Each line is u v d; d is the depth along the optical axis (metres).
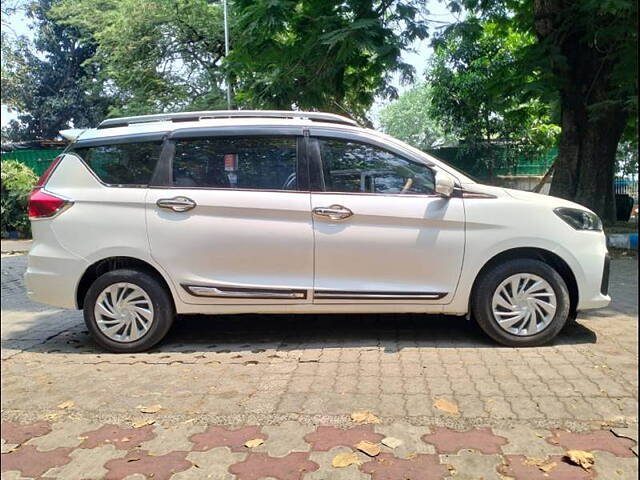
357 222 4.44
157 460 2.90
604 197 11.23
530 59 10.09
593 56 10.50
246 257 4.49
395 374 3.95
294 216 4.46
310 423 3.24
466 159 17.53
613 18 9.25
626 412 3.26
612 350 4.37
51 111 30.77
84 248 4.55
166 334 4.82
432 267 4.45
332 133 4.61
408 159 4.57
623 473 2.65
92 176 4.65
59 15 23.06
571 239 4.45
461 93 16.56
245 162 4.60
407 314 5.64
